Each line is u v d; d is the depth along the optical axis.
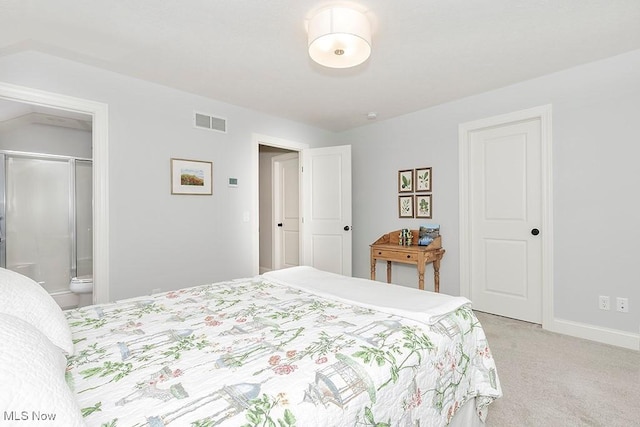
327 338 1.14
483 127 3.10
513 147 3.00
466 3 1.75
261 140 3.66
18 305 0.93
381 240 3.75
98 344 1.12
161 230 2.88
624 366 2.06
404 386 1.01
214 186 3.25
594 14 1.85
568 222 2.61
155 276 2.84
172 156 2.95
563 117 2.61
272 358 1.00
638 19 1.90
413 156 3.68
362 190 4.23
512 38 2.11
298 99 3.24
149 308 1.53
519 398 1.73
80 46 2.20
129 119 2.69
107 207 2.57
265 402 0.78
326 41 1.83
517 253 2.99
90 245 4.21
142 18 1.88
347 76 2.70
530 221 2.91
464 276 3.27
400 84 2.87
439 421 1.14
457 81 2.81
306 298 1.68
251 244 3.56
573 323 2.59
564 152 2.62
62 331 1.00
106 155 2.56
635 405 1.66
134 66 2.51
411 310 1.37
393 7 1.78
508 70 2.60
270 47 2.23
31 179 3.79
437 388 1.15
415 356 1.08
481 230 3.22
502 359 2.18
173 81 2.79
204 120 3.17
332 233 4.08
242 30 2.02
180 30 2.01
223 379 0.87
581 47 2.24
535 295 2.89
